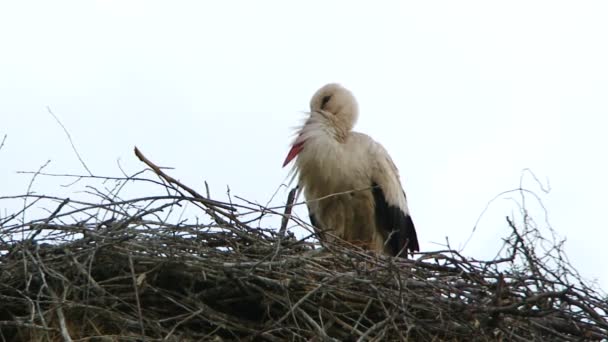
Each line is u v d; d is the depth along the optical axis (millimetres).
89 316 9938
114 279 10094
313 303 10383
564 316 10781
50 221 10602
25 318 9789
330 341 9539
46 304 10000
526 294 10633
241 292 10422
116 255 10250
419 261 11336
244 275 10242
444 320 10469
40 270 9656
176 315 10320
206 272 10328
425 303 10570
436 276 11203
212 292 10391
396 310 10078
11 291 10125
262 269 10398
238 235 10977
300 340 10047
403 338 9898
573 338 10695
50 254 10219
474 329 10289
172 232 10625
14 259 10242
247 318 10602
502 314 10391
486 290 10859
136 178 10820
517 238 10891
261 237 11070
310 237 11031
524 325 10602
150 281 10344
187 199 10797
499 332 10570
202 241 10891
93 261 10242
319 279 10695
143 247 10266
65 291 9609
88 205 10656
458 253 11242
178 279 10406
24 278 10094
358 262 10953
